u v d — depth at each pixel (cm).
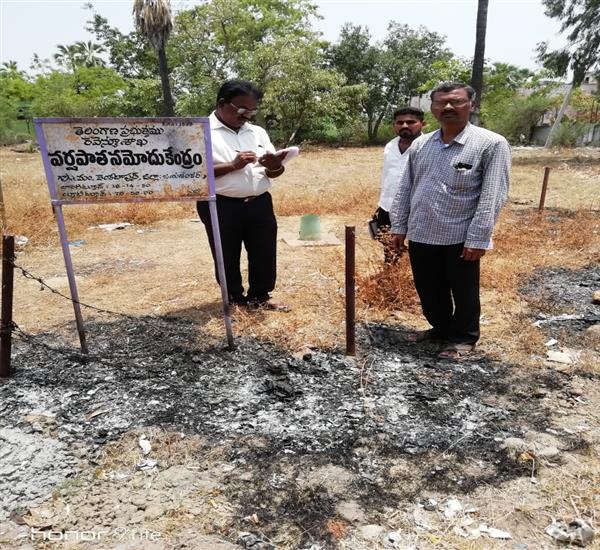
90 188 334
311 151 2512
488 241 330
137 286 531
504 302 473
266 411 307
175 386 334
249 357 371
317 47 2572
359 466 262
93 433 287
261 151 417
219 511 233
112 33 3231
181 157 338
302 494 243
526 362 364
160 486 248
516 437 282
